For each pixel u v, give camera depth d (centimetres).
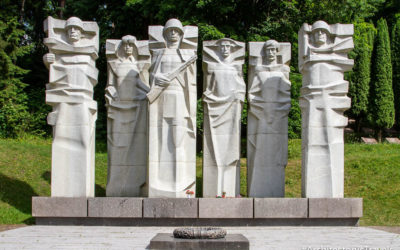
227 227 1111
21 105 2364
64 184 1184
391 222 1260
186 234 764
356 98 2530
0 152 1672
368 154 1975
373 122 2491
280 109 1284
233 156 1268
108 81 1360
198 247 734
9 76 2298
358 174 1650
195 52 1271
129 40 1342
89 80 1236
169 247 736
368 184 1552
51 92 1210
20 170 1575
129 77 1342
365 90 2525
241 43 1309
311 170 1190
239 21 2139
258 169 1273
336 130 1209
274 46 1291
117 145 1327
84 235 959
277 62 1310
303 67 1245
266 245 837
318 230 1062
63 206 1127
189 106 1249
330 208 1137
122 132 1333
